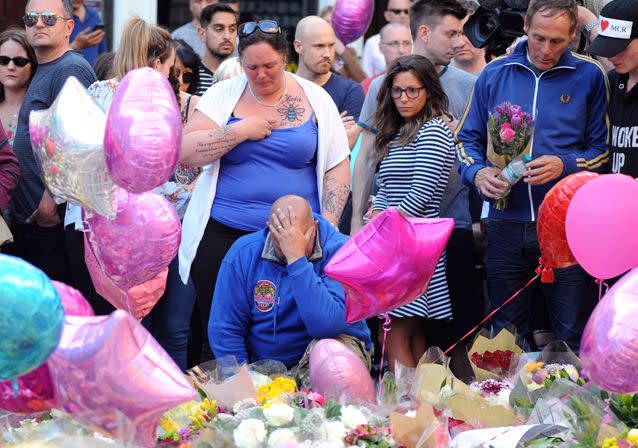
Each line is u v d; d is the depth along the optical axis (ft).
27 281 16.17
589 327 20.30
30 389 18.54
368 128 35.47
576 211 23.89
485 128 31.37
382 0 63.87
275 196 30.53
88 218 22.49
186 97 34.53
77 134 20.36
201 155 29.84
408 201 32.42
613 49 28.19
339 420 21.17
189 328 35.45
